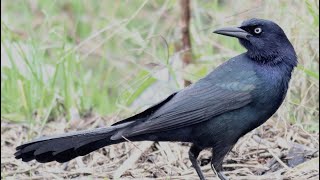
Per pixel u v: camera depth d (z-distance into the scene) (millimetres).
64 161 13125
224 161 14094
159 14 16578
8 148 15023
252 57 13281
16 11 18719
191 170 13852
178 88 15203
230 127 13086
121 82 16391
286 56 13219
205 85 13125
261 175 13617
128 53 16766
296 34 15297
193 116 12992
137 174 13789
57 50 16984
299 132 14656
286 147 14234
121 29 16438
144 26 17406
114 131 12922
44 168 14234
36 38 17047
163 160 14125
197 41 16609
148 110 13000
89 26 18094
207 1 17453
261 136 14602
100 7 18188
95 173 13883
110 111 16453
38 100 16016
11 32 16500
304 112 15133
